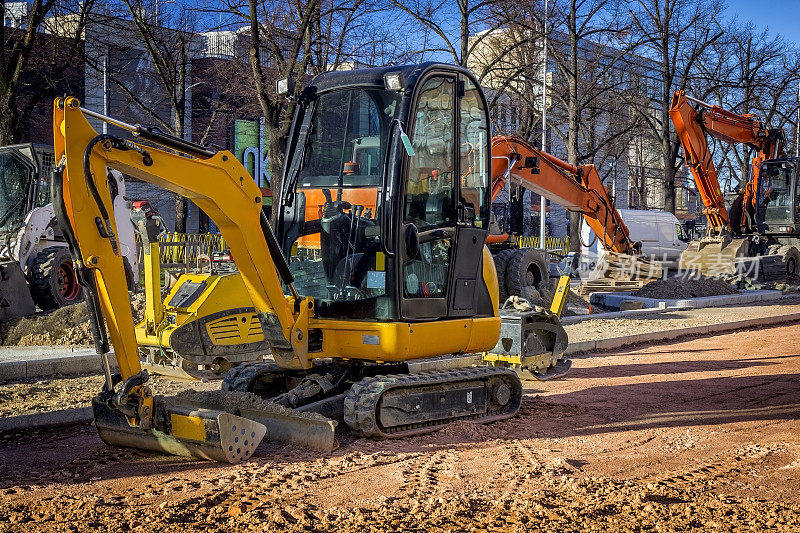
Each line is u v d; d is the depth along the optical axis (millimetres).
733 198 30469
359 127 7434
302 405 7426
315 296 7492
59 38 24469
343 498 5430
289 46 24812
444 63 7656
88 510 5078
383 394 7066
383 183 7086
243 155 38250
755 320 18359
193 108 36406
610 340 14469
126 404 6020
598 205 21344
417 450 6836
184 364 9766
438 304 7590
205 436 6168
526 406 8930
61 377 10398
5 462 6402
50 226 15234
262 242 6852
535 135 35188
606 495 5547
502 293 17844
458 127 7770
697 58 38469
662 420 8359
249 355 10234
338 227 7379
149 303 9820
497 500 5398
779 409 8984
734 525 4973
